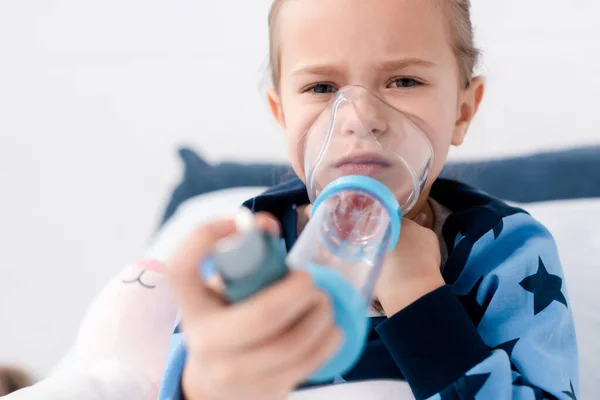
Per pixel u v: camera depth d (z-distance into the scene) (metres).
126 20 2.02
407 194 0.76
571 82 1.73
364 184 0.60
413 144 0.78
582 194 1.50
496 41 1.79
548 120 1.72
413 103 0.83
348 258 0.55
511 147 1.71
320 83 0.86
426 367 0.71
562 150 1.57
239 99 1.96
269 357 0.39
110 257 1.91
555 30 1.77
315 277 0.42
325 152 0.75
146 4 1.99
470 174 1.51
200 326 0.40
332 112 0.77
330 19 0.83
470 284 0.88
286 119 0.92
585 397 1.08
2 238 1.97
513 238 0.89
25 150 2.06
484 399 0.70
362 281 0.54
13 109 2.08
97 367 0.97
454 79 0.92
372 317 0.84
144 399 0.94
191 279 0.41
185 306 0.41
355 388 0.79
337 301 0.42
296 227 0.93
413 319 0.73
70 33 2.05
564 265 1.23
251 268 0.38
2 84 2.09
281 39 0.92
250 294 0.38
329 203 0.60
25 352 1.70
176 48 2.00
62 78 2.06
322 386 0.80
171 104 2.00
